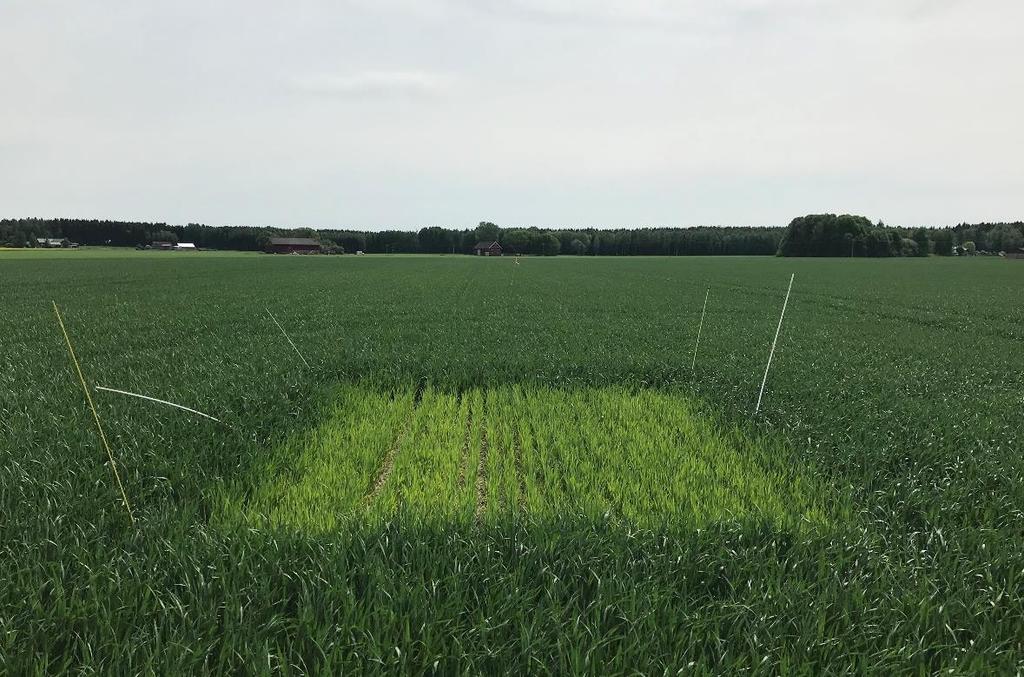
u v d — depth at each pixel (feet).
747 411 27.78
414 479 19.83
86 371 34.14
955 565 13.73
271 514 16.44
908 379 35.29
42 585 11.82
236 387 29.78
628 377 35.40
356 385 33.86
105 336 49.21
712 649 11.14
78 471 18.47
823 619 11.47
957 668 10.46
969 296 103.81
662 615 11.79
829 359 42.16
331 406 28.84
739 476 20.07
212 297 88.63
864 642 11.23
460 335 51.37
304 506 17.22
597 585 12.73
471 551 13.91
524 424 26.07
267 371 34.65
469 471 21.79
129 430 21.74
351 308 75.25
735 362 40.01
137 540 14.33
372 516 16.24
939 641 11.41
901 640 11.19
